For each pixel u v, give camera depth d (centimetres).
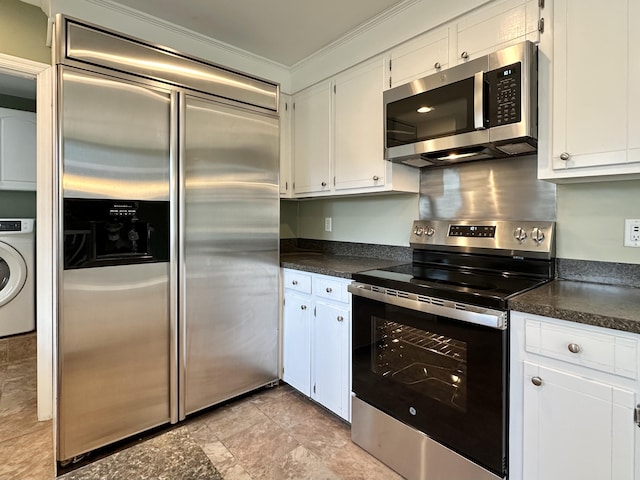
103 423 167
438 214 214
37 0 197
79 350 159
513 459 124
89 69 158
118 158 167
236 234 211
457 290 137
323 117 247
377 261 232
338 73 234
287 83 274
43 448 176
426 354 150
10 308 299
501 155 180
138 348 176
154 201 178
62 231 153
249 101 216
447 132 166
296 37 228
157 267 181
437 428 145
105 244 167
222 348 207
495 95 150
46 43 203
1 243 295
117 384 170
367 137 216
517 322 122
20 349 295
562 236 164
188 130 189
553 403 114
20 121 319
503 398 125
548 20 140
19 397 228
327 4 192
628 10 122
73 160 155
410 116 182
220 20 208
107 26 194
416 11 186
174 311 187
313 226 307
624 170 125
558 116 139
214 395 205
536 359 118
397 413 160
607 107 127
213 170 199
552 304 116
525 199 177
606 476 105
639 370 98
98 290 163
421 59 185
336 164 238
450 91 165
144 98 174
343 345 189
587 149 132
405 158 192
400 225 236
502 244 178
